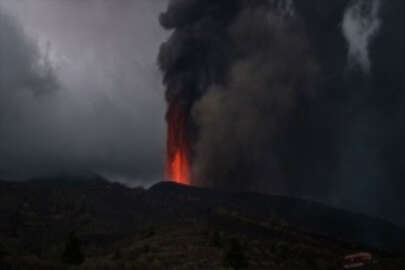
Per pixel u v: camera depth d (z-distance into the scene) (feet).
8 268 272.10
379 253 437.58
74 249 305.12
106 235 469.98
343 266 336.90
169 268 280.10
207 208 603.26
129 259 309.83
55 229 527.81
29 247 444.14
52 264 291.79
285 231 481.87
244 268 285.43
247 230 469.98
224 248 336.90
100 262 302.45
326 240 468.34
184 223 477.36
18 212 588.09
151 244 353.72
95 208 627.46
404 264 306.35
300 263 334.24
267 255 338.54
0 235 483.92
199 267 279.28
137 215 588.09
